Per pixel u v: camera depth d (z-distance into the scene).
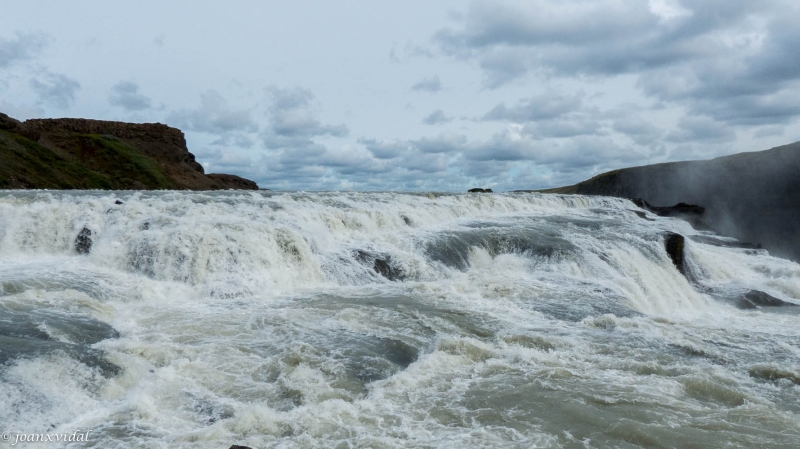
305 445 7.66
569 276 18.53
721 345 12.82
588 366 10.84
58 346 9.43
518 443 7.84
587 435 8.12
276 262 16.80
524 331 12.77
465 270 19.36
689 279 22.78
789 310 18.58
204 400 8.85
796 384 10.48
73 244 17.61
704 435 8.21
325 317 13.18
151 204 20.92
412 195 32.97
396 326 12.73
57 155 72.06
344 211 22.56
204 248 16.14
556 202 37.56
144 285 14.60
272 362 10.30
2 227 17.58
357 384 9.72
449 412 8.78
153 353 10.29
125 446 7.40
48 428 7.71
